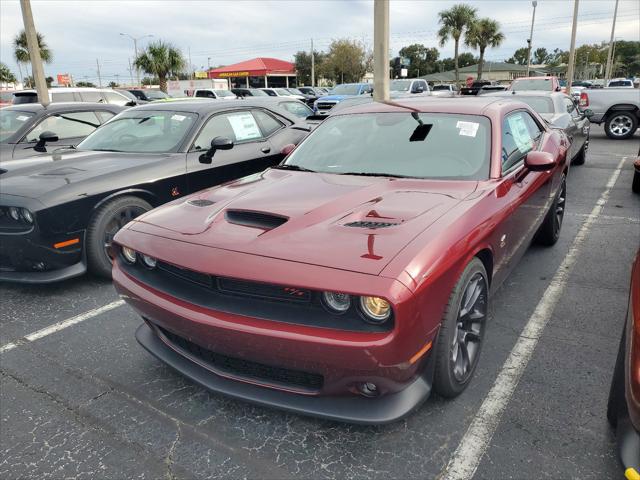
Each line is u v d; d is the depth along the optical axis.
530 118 4.24
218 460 2.27
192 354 2.55
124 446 2.38
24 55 43.50
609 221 5.79
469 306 2.53
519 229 3.28
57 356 3.21
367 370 1.99
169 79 39.41
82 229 4.09
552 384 2.72
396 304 1.89
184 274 2.42
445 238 2.23
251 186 3.08
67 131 6.91
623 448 1.87
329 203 2.62
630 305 2.08
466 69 70.44
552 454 2.21
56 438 2.45
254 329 2.08
